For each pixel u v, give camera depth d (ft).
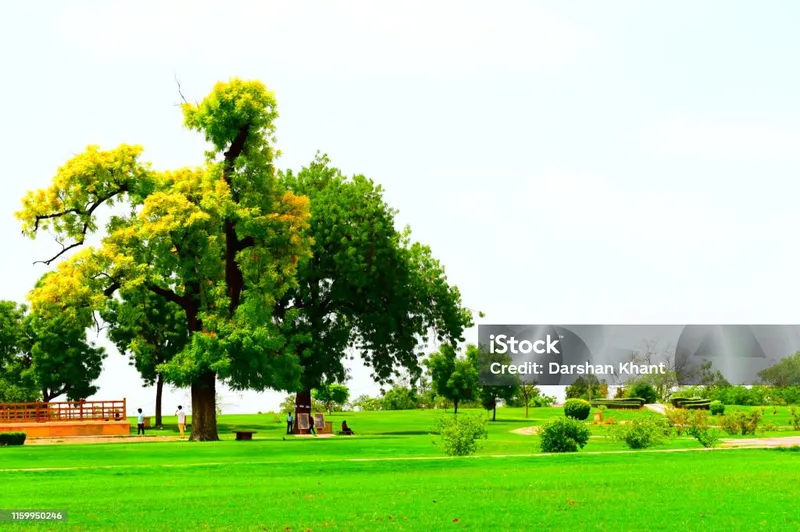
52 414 173.06
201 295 145.89
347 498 62.85
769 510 55.01
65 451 112.27
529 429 179.11
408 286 193.57
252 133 142.51
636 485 68.03
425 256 201.77
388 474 81.66
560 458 94.58
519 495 63.05
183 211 137.49
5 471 85.40
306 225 145.89
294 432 179.22
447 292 200.75
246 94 138.41
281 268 146.92
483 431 105.19
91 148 143.54
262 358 140.77
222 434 177.47
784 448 103.71
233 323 140.46
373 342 196.95
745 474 74.74
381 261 183.11
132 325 151.43
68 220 142.51
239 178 141.69
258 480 77.15
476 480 73.82
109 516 55.36
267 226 140.36
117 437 158.61
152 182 144.56
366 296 187.93
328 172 198.70
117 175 142.51
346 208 184.65
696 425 114.11
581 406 204.44
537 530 49.21
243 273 145.38
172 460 99.81
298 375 151.23
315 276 183.11
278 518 54.13
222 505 59.82
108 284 142.92
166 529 50.52
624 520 51.88
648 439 112.16
